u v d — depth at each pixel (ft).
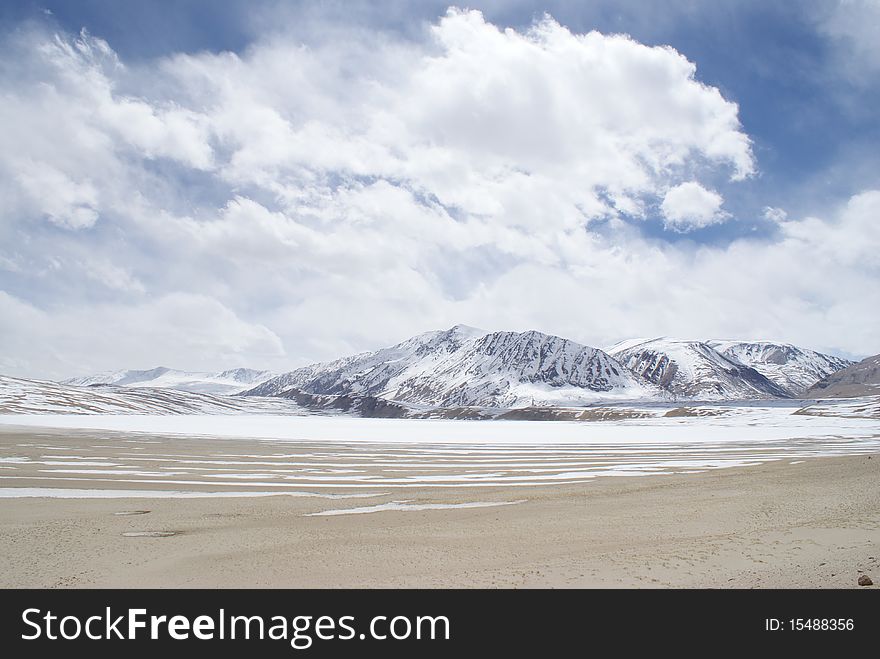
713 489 98.78
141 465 134.00
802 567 47.96
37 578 48.44
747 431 341.82
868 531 60.29
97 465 131.44
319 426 434.71
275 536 63.72
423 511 80.12
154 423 413.80
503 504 85.92
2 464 129.18
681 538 60.80
